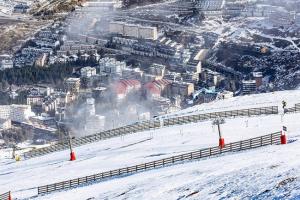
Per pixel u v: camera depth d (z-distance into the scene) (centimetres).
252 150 10494
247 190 8100
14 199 11494
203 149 11144
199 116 15550
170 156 12031
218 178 9081
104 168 12556
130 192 9625
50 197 10838
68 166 13638
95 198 9912
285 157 9319
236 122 14125
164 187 9375
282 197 7462
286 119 13638
